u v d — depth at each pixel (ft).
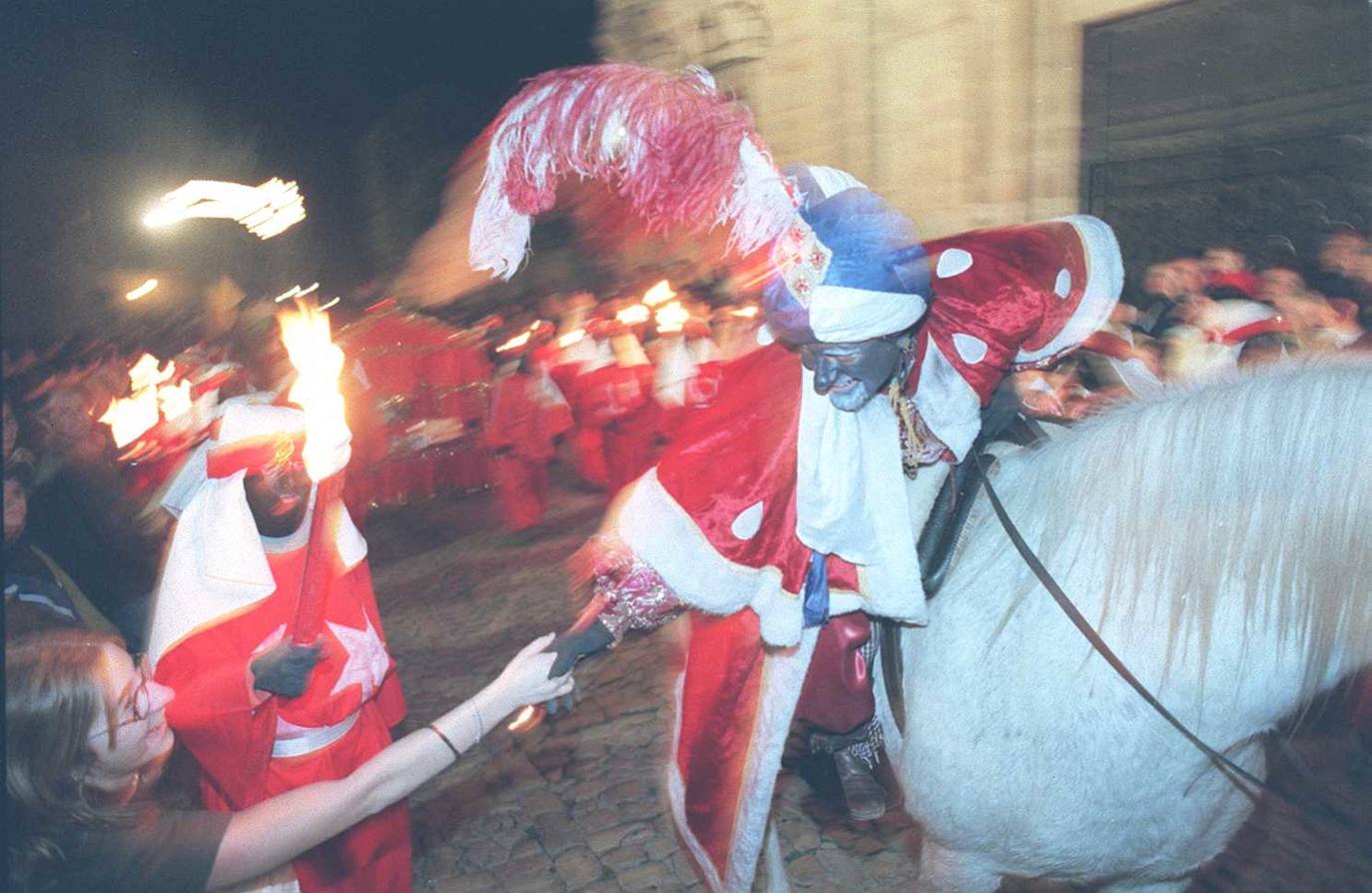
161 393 12.46
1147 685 6.64
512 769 13.82
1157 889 7.45
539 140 6.44
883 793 8.05
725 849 7.79
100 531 10.46
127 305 27.81
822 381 6.71
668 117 6.35
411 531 28.53
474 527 28.12
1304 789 7.34
